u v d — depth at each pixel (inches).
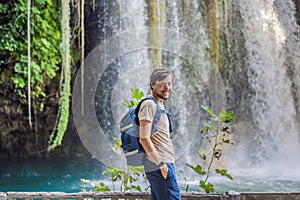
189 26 471.5
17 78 401.7
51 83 449.1
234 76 494.0
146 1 461.7
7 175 420.2
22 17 390.6
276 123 494.3
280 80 491.8
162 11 462.9
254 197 136.9
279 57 490.6
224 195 135.3
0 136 476.4
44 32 405.4
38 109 465.4
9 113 458.6
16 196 134.5
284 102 493.7
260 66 491.5
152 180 121.3
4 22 386.6
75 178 405.4
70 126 476.4
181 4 466.6
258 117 498.0
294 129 494.3
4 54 393.7
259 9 485.1
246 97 498.6
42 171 440.1
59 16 413.7
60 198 135.6
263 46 487.2
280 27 489.1
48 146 492.7
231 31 486.3
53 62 413.1
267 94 494.0
